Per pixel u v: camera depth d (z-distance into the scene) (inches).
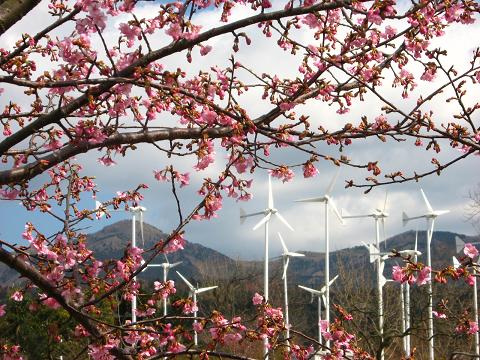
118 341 267.7
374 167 257.8
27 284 306.0
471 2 264.5
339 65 250.2
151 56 241.4
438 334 538.6
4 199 289.6
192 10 238.1
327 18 271.1
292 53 275.6
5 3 224.7
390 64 280.2
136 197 331.0
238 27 241.8
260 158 257.4
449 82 257.3
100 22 227.9
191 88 263.0
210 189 261.0
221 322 267.7
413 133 255.9
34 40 246.1
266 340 296.4
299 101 258.5
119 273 277.6
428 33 267.7
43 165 249.6
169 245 260.8
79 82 227.6
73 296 259.6
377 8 246.7
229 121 257.8
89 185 345.4
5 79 221.0
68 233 275.6
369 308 1059.9
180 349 265.0
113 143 255.3
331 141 263.7
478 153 268.7
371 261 1338.6
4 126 298.8
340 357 293.0
